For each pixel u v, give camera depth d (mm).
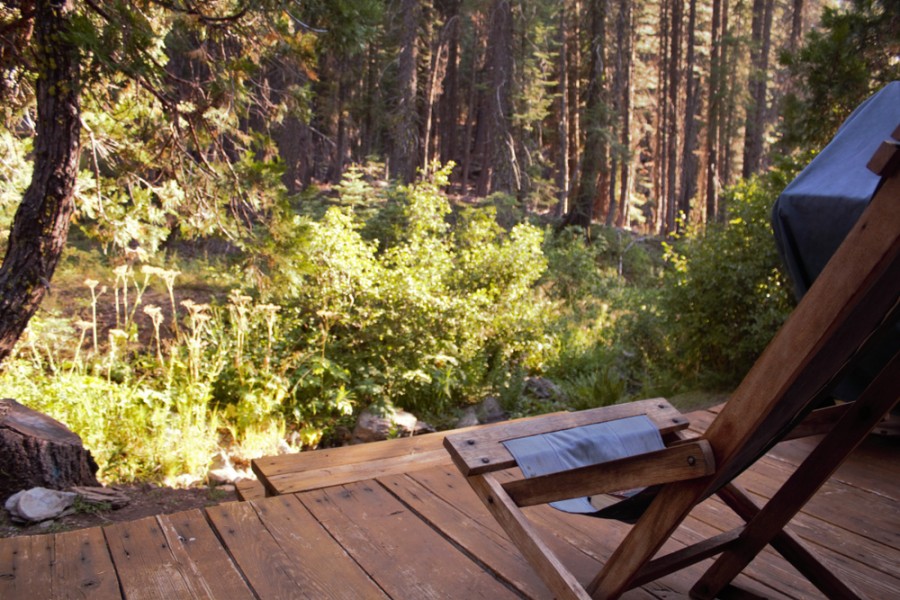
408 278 7629
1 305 4914
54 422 4582
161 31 5812
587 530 2734
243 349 6973
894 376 1804
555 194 25141
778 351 1492
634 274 18719
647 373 8242
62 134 4977
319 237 7328
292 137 16875
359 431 6828
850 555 2598
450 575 2369
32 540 2574
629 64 25516
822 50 6879
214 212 5918
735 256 7109
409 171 17672
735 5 27969
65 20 4699
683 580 2385
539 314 9234
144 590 2230
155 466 5223
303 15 5512
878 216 1319
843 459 1901
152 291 9711
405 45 17875
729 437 1595
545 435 1889
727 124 25328
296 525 2752
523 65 24203
